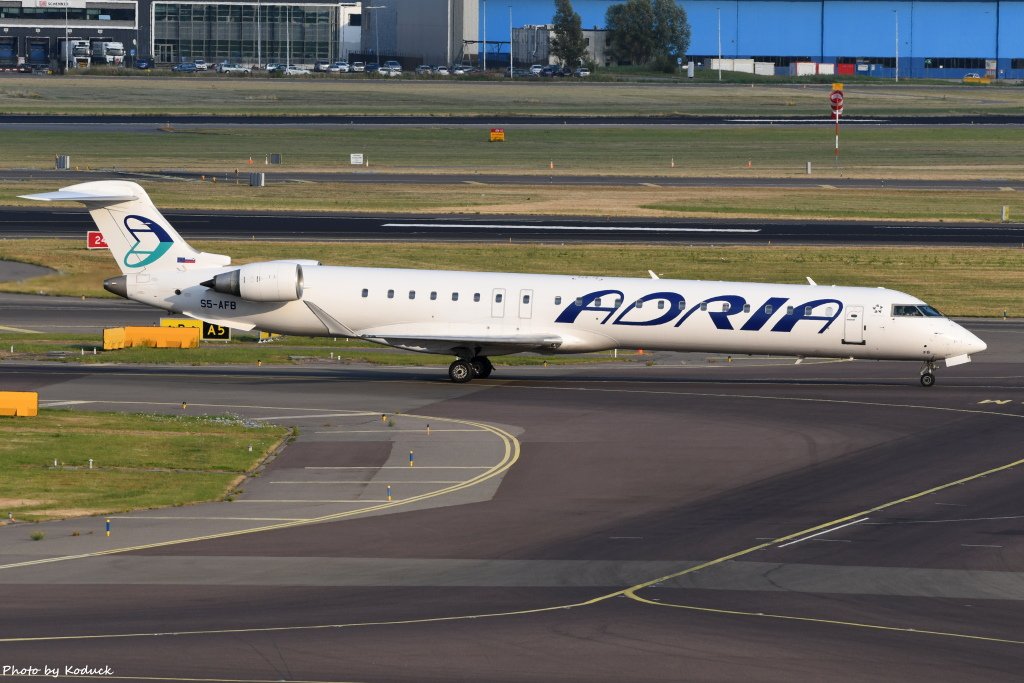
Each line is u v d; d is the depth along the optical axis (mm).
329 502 146000
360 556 123188
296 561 121062
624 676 88938
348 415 197750
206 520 136875
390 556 123312
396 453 172125
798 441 179875
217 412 199125
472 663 91438
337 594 109812
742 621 102500
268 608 105312
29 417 189250
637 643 96438
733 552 125438
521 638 97375
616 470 162750
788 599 109375
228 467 162500
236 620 101625
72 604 106000
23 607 104938
